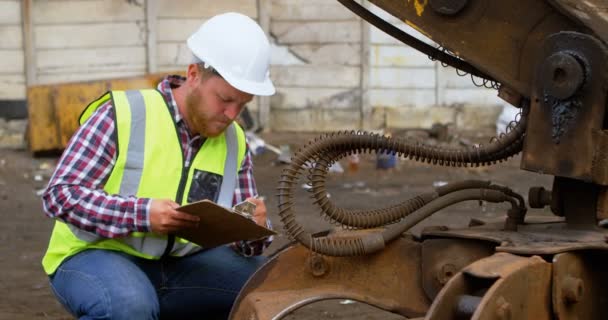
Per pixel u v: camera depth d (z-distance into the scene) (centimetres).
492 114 1184
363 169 999
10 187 897
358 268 333
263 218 332
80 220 317
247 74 321
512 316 272
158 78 1030
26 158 1016
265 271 330
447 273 321
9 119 1117
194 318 364
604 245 295
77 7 1130
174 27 1154
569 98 292
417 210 333
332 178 954
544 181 923
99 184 324
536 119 300
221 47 322
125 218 313
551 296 288
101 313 315
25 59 1118
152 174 330
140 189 328
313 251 324
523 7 303
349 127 1180
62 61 1134
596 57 286
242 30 326
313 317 481
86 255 330
